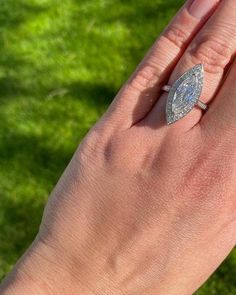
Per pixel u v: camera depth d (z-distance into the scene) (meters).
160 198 0.11
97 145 0.11
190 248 0.11
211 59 0.11
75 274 0.11
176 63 0.12
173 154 0.11
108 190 0.11
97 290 0.11
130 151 0.11
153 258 0.11
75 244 0.11
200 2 0.12
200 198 0.11
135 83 0.12
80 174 0.11
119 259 0.11
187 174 0.11
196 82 0.11
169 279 0.11
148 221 0.11
